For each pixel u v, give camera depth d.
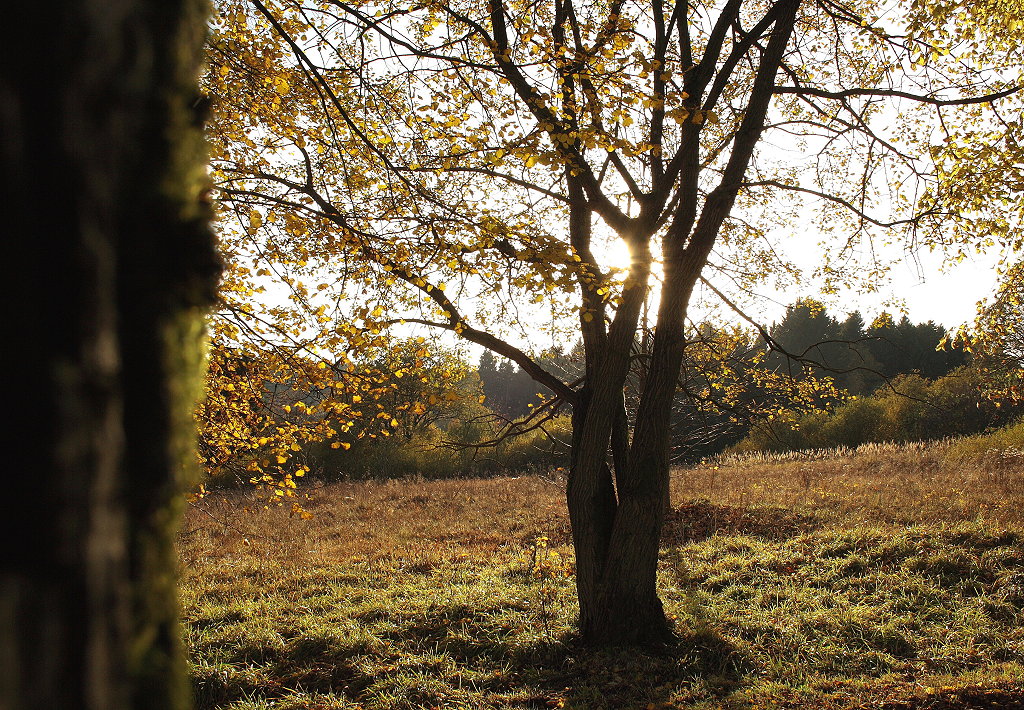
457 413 24.69
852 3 7.79
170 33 0.81
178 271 0.83
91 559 0.59
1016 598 7.36
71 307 0.57
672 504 14.17
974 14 7.03
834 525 11.28
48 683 0.54
